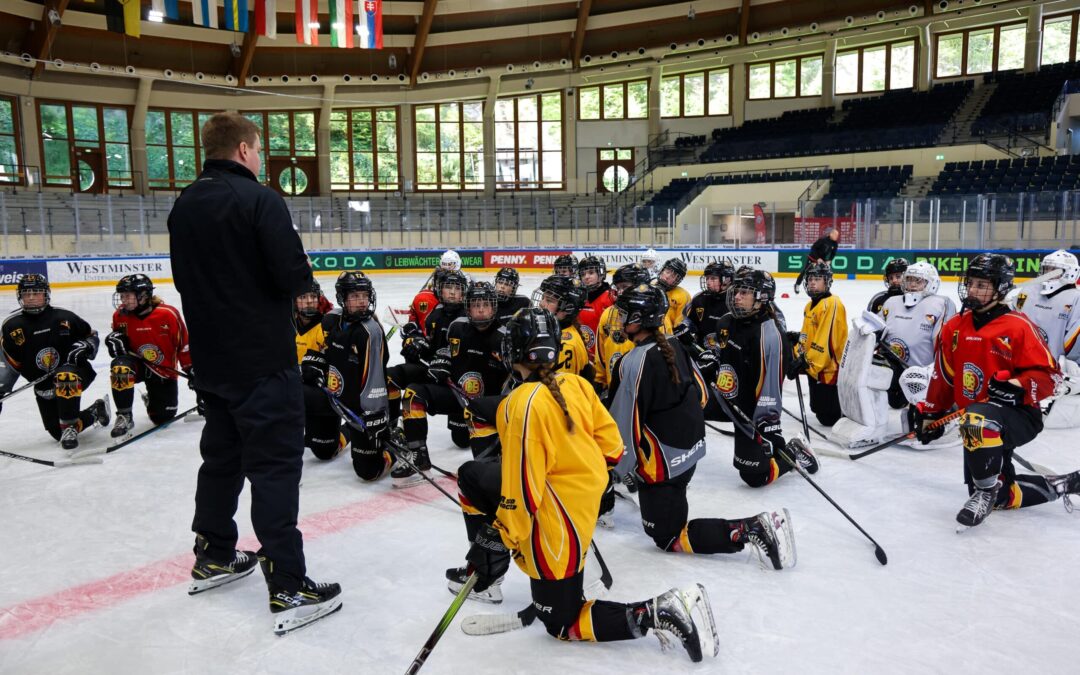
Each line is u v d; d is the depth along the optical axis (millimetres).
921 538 3818
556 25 29000
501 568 2725
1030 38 26141
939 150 25109
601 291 6043
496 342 4605
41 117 26641
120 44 26641
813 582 3348
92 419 5895
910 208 20531
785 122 29062
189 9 26172
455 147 32094
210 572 3346
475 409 3771
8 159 26094
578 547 2615
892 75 28594
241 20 18359
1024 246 19141
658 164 30156
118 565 3633
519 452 2461
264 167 30953
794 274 22062
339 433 5207
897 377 6184
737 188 26797
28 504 4441
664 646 2805
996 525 3980
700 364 4438
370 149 31812
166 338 5863
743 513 4191
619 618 2705
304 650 2869
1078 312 6137
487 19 29156
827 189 25594
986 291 3869
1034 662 2721
